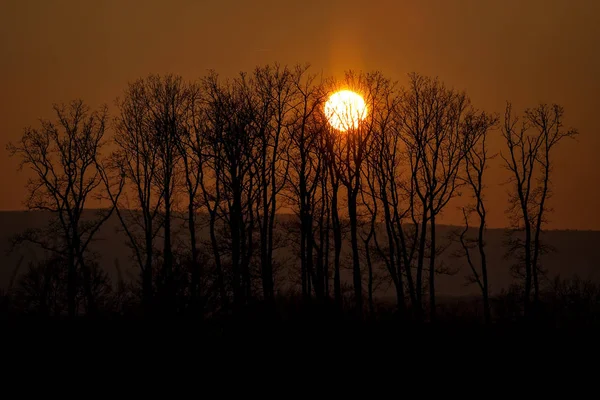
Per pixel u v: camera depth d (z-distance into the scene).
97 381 78.69
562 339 93.31
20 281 101.12
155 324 84.50
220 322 88.88
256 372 81.38
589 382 83.19
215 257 138.62
